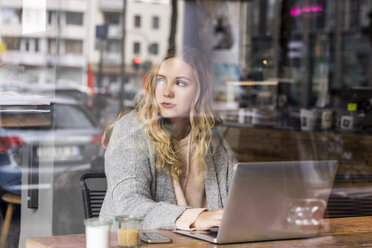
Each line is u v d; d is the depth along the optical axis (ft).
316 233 5.25
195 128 6.79
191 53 7.11
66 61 10.69
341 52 26.89
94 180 6.85
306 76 25.61
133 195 5.82
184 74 6.91
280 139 12.92
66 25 11.48
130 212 5.62
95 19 16.47
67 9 11.80
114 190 5.93
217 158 6.94
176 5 22.62
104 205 6.06
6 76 9.89
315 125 13.42
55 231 8.45
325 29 26.94
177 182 6.46
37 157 8.73
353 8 26.94
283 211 4.99
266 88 20.89
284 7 25.12
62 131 9.27
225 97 20.10
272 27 29.04
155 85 6.83
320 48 26.68
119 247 4.56
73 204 8.62
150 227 5.39
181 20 23.25
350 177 9.87
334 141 12.03
